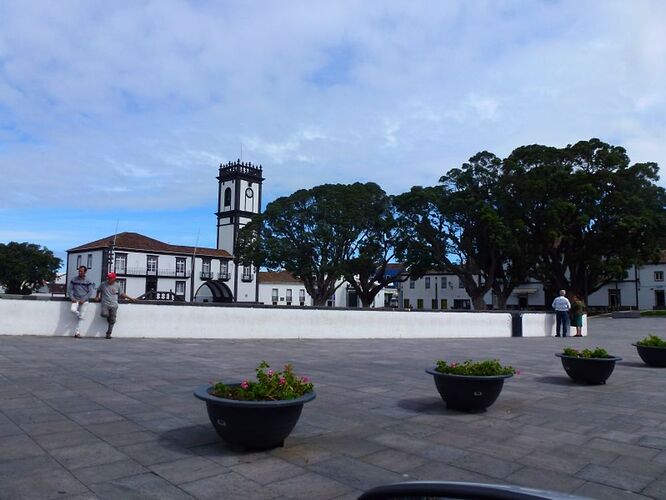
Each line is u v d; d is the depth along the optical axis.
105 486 4.29
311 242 55.41
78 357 10.80
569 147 47.12
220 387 5.23
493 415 7.08
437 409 7.34
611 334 25.08
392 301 100.94
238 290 86.56
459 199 46.75
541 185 44.09
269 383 5.27
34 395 7.35
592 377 9.55
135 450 5.21
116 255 75.31
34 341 13.00
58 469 4.64
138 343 13.75
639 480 4.73
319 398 7.89
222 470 4.74
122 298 15.52
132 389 7.95
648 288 68.31
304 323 17.69
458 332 20.95
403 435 6.02
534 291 75.19
